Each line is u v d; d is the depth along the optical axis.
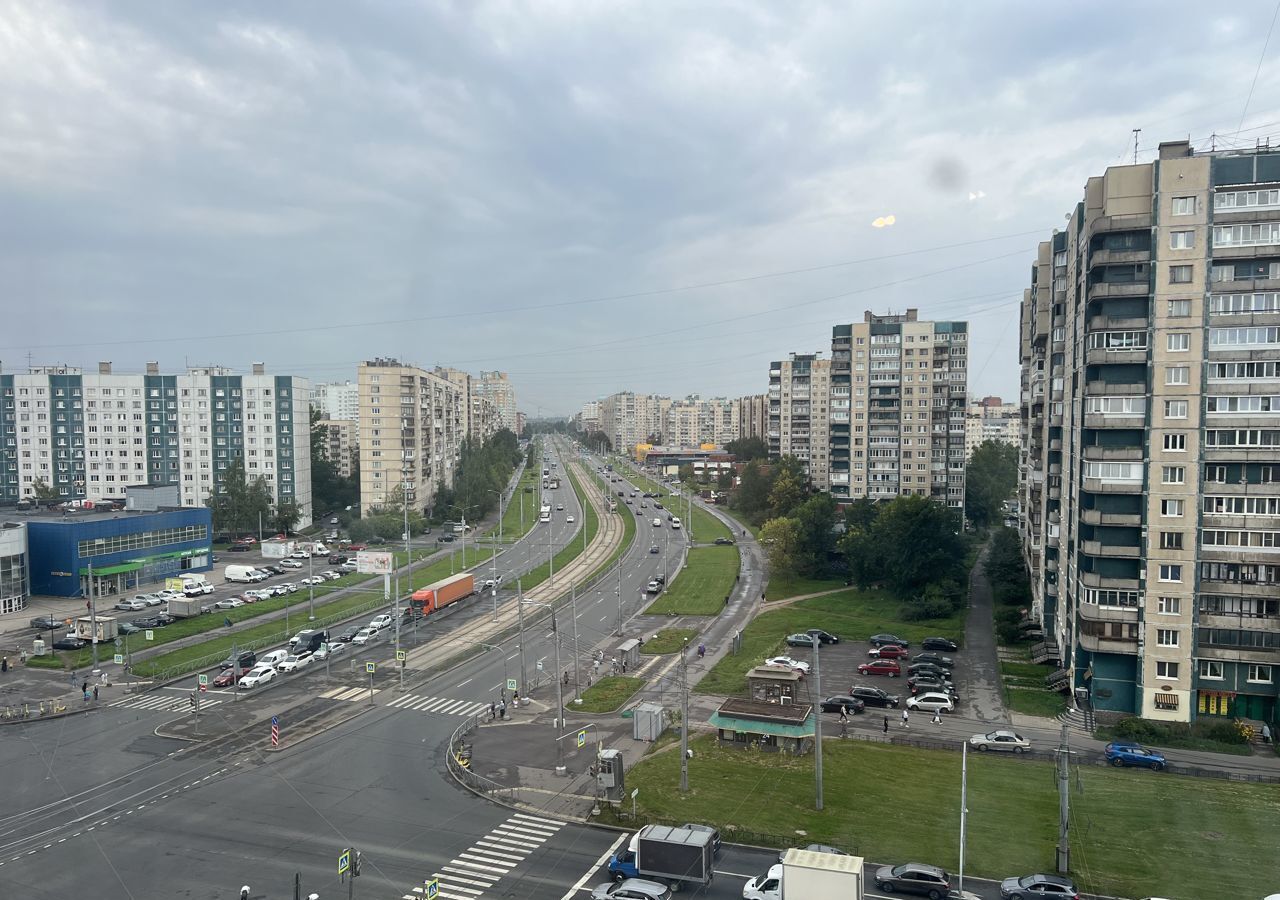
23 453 196.75
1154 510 76.31
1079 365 84.19
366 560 125.50
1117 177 77.75
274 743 68.88
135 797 58.34
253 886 46.22
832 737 72.25
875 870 48.03
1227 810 56.97
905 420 184.25
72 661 93.38
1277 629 73.38
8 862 49.03
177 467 196.25
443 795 59.03
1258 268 74.69
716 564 157.50
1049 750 69.00
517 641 105.75
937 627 112.38
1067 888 43.88
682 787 59.53
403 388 195.62
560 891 46.03
